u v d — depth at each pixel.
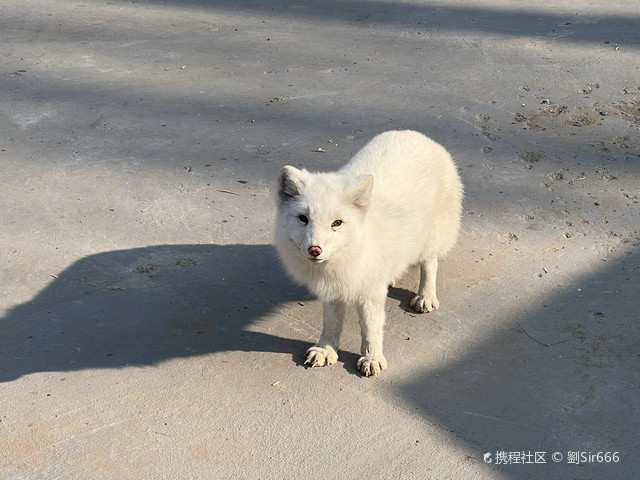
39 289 2.10
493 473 1.68
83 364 1.90
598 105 2.80
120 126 2.73
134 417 1.79
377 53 3.22
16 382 1.85
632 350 1.92
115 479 1.67
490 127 2.71
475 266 2.18
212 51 3.26
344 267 1.81
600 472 1.67
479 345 1.95
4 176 2.48
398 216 1.89
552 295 2.08
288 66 3.11
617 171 2.50
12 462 1.69
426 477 1.67
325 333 1.92
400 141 2.05
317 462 1.70
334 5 3.81
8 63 3.11
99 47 3.29
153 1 3.88
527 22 3.51
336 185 1.80
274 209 2.37
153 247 2.24
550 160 2.55
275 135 2.69
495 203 2.38
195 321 2.02
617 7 3.67
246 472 1.68
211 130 2.71
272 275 2.16
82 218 2.33
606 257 2.19
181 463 1.70
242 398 1.83
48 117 2.77
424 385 1.86
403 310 2.06
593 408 1.79
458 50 3.22
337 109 2.82
